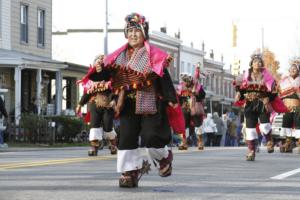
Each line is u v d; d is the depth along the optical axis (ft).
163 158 33.68
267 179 39.11
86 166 47.24
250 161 54.39
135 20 33.53
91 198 29.81
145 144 33.19
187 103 77.87
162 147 33.17
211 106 260.21
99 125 62.18
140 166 33.99
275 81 56.49
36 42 145.07
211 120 117.80
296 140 80.12
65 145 104.94
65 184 35.14
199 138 78.69
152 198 30.14
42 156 61.46
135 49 33.71
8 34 133.80
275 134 95.76
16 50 136.56
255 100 55.83
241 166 48.70
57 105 138.00
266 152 72.54
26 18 141.38
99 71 33.68
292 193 32.58
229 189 33.86
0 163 49.75
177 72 265.13
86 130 116.47
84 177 38.93
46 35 149.38
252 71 56.90
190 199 29.99
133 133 33.45
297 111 71.00
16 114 119.65
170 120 33.58
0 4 131.23
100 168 45.47
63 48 227.61
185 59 276.00
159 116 32.99
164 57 32.94
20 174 40.63
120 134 33.60
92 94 61.82
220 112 282.15
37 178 38.17
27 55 134.00
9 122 112.06
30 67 125.49
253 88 56.18
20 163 49.70
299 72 71.92
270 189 34.14
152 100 32.99
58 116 112.57
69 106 161.38
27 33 141.49
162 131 33.01
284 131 72.18
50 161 52.31
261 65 56.75
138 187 34.14
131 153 33.63
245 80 56.54
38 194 30.99
